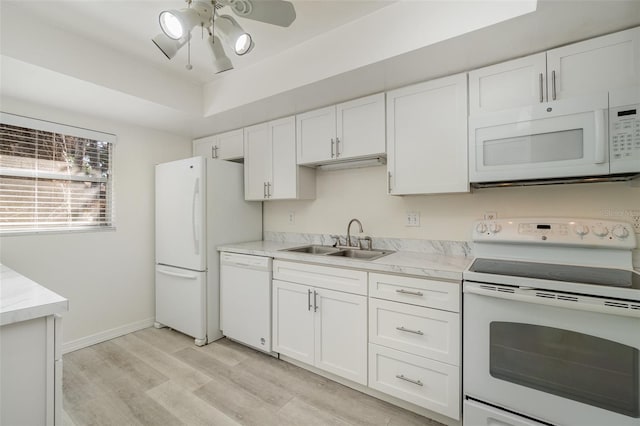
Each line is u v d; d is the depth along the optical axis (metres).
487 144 1.62
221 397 1.85
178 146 3.28
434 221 2.18
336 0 1.60
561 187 1.76
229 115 2.61
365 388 1.89
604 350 1.18
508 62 1.62
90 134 2.58
